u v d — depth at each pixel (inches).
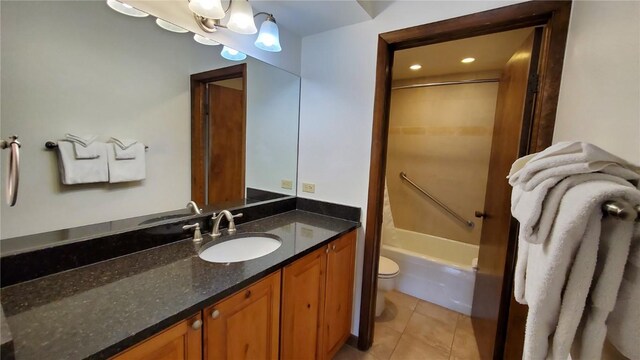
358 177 69.9
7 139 33.5
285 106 75.4
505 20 50.7
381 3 62.9
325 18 64.7
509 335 57.8
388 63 65.0
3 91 33.0
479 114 108.2
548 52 47.9
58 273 37.7
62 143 38.3
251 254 58.7
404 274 100.1
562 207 18.8
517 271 27.2
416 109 120.4
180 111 53.3
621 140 24.9
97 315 29.4
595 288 18.3
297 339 52.8
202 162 58.5
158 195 51.0
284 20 66.2
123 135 45.2
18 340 25.3
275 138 74.2
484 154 109.0
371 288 71.2
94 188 42.0
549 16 48.0
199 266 42.4
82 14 38.9
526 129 52.6
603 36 30.8
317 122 75.4
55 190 38.0
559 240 18.5
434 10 56.9
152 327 28.3
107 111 42.8
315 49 74.0
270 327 45.7
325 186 75.5
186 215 55.5
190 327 32.8
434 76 113.9
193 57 54.0
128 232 45.0
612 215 16.3
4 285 33.7
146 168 48.8
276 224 67.2
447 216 119.2
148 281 37.2
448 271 91.5
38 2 35.0
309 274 54.1
